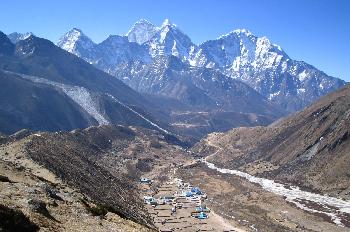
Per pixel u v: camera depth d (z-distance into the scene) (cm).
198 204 19562
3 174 6894
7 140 17688
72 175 12862
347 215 19262
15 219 3925
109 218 5525
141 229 5334
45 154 13662
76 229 4516
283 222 17488
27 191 5450
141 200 18650
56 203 5359
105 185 15662
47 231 4138
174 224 15375
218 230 15375
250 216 18112
